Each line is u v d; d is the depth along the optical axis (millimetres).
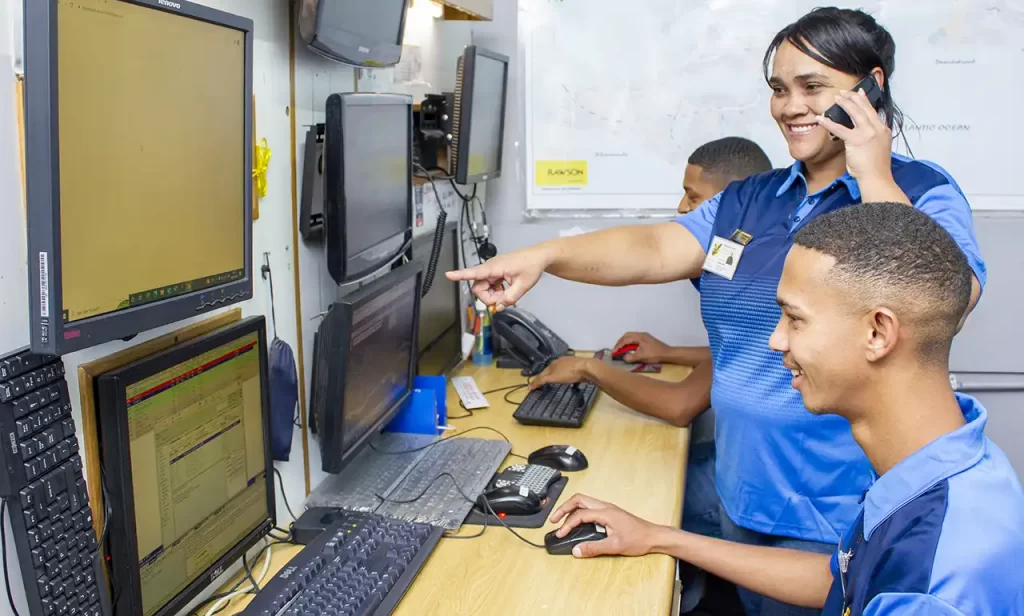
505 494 1666
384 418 1826
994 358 2721
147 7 1006
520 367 2658
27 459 944
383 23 1760
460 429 2137
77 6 891
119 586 1094
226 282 1234
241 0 1372
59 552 989
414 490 1721
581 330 2910
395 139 1792
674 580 1454
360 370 1650
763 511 1684
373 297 1628
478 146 2457
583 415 2182
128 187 999
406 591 1379
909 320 945
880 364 979
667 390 2186
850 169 1479
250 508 1397
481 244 2791
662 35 2729
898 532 949
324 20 1469
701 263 1828
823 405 1031
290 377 1543
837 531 1618
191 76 1107
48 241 875
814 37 1562
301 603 1285
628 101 2783
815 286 992
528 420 2158
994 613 862
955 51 2611
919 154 2682
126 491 1078
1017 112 2619
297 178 1607
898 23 2621
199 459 1243
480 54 2338
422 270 1946
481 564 1478
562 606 1344
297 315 1628
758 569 1448
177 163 1093
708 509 2348
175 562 1200
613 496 1766
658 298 2848
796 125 1622
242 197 1260
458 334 2641
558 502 1727
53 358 987
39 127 860
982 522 902
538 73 2807
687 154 2787
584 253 1745
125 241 1001
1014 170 2643
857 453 1592
